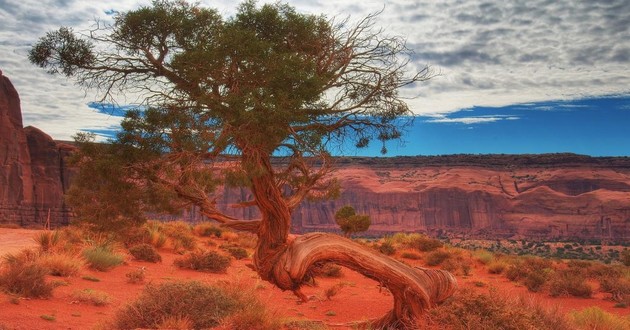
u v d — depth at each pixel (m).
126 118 9.39
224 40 9.00
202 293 10.38
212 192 10.26
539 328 9.22
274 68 9.08
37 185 94.12
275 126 8.71
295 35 10.05
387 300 18.27
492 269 28.88
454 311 9.07
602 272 28.27
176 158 9.25
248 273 22.22
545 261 32.12
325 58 10.55
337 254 10.58
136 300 10.24
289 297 17.81
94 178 9.97
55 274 15.16
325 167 10.22
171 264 21.67
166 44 9.92
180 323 9.39
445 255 31.42
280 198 10.15
